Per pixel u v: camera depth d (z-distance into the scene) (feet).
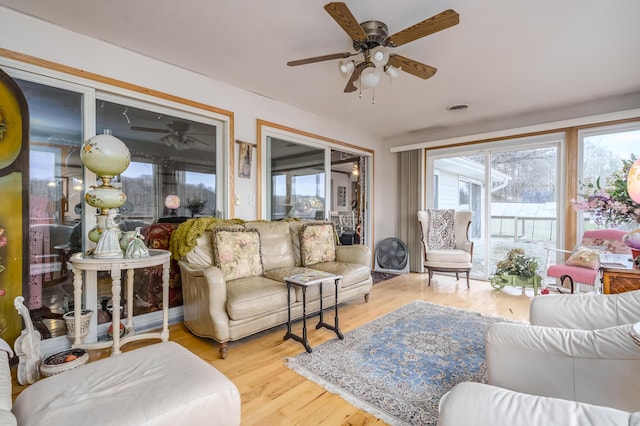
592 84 10.44
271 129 12.07
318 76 9.99
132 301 7.97
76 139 7.73
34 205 7.18
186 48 8.30
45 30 7.11
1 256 6.51
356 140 16.37
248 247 9.29
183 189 9.84
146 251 7.13
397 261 16.98
